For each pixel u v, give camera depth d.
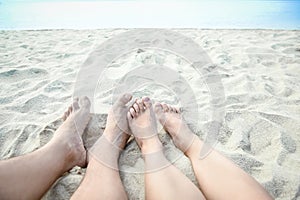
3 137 1.65
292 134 1.65
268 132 1.66
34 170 1.17
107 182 1.21
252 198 1.04
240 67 2.72
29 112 1.94
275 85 2.32
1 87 2.33
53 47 3.51
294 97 2.11
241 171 1.20
